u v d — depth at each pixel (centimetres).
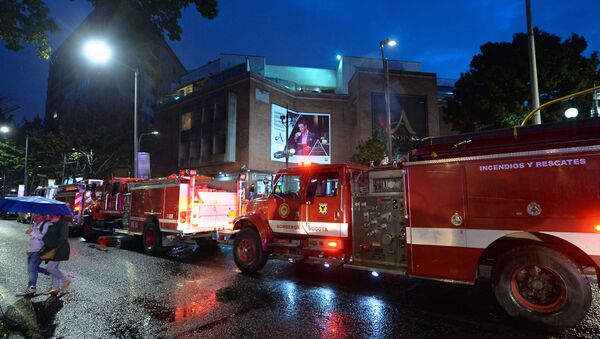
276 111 3594
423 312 512
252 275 754
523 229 462
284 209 738
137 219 1123
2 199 600
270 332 442
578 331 441
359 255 627
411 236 548
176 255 1025
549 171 453
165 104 4250
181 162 3884
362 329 450
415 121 3600
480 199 496
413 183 553
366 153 2280
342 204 655
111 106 4975
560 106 1645
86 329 455
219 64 4688
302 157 3700
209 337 428
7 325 456
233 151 3397
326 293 611
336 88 4994
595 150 429
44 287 657
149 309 533
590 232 423
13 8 432
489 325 462
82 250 1117
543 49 1680
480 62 1961
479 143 523
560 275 432
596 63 1698
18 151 3531
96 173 3544
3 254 1001
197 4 473
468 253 500
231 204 1105
